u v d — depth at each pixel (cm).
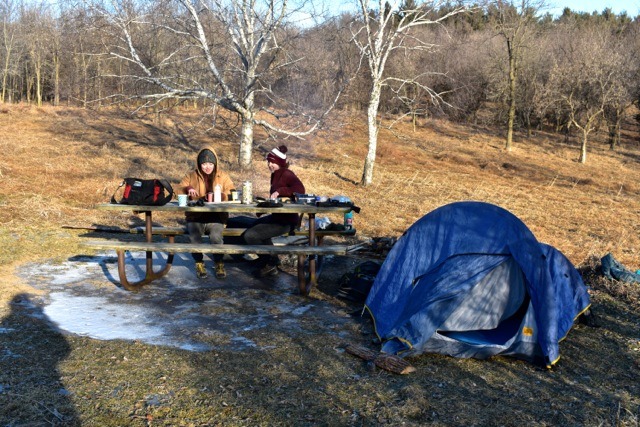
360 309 645
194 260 811
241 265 839
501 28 3588
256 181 1794
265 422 389
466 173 2573
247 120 2020
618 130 4103
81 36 2002
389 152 2906
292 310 643
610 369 521
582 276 818
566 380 493
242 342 538
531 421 408
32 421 377
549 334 519
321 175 2131
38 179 1509
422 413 413
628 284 777
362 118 3931
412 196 1812
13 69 4884
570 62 4000
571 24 6100
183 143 2734
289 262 845
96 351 497
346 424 392
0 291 656
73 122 3134
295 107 2050
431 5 1912
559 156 3406
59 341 517
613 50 3831
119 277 709
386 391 447
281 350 521
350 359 510
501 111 4644
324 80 2111
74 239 941
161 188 685
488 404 434
